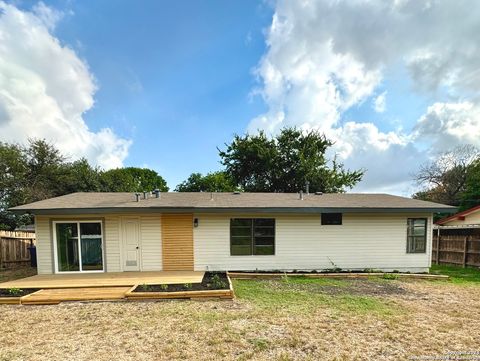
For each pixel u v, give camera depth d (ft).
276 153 84.07
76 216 31.09
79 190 66.95
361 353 13.10
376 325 16.49
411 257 34.19
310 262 33.53
